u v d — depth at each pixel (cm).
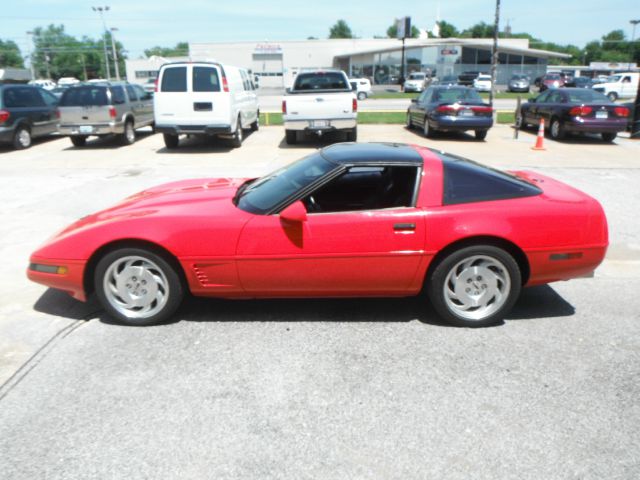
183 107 1302
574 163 1120
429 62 5712
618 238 612
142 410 298
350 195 396
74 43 12125
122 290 396
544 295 462
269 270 384
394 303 444
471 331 393
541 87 4409
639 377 330
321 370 339
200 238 379
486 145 1405
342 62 6253
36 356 358
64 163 1171
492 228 374
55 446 270
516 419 289
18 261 546
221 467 254
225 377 331
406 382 325
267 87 6341
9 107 1385
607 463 255
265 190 418
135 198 458
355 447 267
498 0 1828
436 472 250
